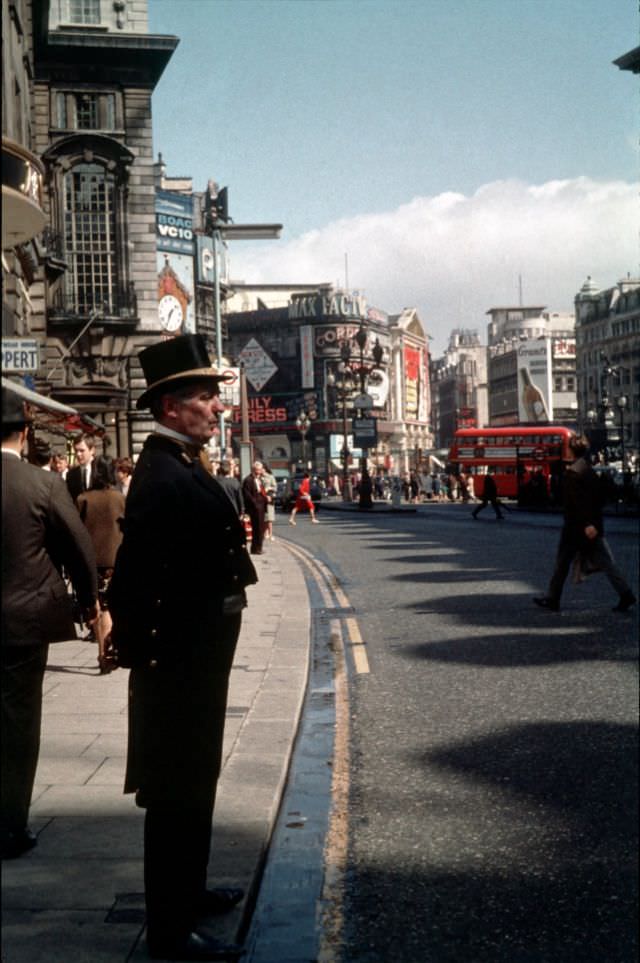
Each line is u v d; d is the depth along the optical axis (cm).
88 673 889
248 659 929
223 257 7188
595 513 1223
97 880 389
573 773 558
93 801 494
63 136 4322
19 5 2930
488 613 1247
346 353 5600
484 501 3950
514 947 352
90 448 1128
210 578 349
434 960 343
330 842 465
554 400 18250
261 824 466
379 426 13112
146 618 336
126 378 4384
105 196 4406
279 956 345
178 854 337
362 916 381
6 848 415
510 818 489
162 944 332
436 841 462
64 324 4250
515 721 686
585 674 838
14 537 437
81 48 4272
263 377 12438
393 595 1482
